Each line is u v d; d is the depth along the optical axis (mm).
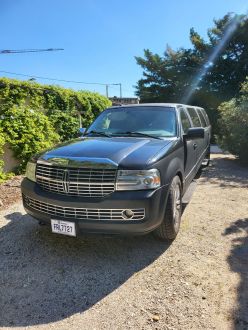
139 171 3488
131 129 4957
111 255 3906
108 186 3496
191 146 5543
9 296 3127
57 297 3104
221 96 21719
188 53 24625
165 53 25250
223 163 10906
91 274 3494
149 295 3100
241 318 2766
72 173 3600
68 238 4371
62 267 3645
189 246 4102
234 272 3477
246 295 3076
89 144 4184
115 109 5559
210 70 22547
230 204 5824
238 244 4148
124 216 3459
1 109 8430
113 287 3248
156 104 5477
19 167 8445
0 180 7430
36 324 2742
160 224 3748
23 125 8562
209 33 23156
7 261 3775
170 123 4949
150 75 26109
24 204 4137
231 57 22328
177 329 2645
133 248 4074
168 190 3791
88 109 12562
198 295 3082
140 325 2701
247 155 10461
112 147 3955
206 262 3693
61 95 10789
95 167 3520
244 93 11492
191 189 5328
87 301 3037
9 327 2709
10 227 4758
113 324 2721
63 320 2787
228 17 22781
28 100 9516
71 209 3582
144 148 3955
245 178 8203
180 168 4340
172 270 3537
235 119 10273
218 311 2857
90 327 2693
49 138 9570
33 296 3123
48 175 3797
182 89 24203
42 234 4504
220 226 4754
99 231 3551
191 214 5281
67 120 10961
